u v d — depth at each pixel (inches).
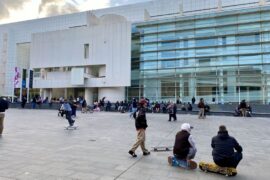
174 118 706.8
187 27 1541.6
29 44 2586.1
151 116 900.0
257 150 299.7
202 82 1470.2
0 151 263.1
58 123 569.6
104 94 1606.8
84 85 1624.0
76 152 265.3
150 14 1964.8
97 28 1651.1
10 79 2522.1
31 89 2123.5
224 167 194.2
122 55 1567.4
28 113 924.0
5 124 532.1
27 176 181.0
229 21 1454.2
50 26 2402.8
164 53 1578.5
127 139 360.2
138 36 1660.9
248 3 1599.4
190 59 1510.8
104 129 479.8
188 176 189.6
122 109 1115.9
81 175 186.2
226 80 1419.8
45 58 1798.7
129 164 220.7
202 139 377.1
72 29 1733.5
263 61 1350.9
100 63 1619.1
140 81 1614.2
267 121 732.7
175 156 218.7
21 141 326.6
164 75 1561.3
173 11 1904.5
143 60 1626.5
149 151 277.3
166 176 188.5
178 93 1514.5
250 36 1401.3
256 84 1355.8
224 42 1449.3
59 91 1822.1
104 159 236.7
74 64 1700.3
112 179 179.0
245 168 217.0
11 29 2571.4
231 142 196.2
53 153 258.1
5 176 180.4
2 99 376.5
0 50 2610.7
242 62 1395.2
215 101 1422.2
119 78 1556.3
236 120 759.1
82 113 1014.4
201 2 1831.9
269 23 1363.2
